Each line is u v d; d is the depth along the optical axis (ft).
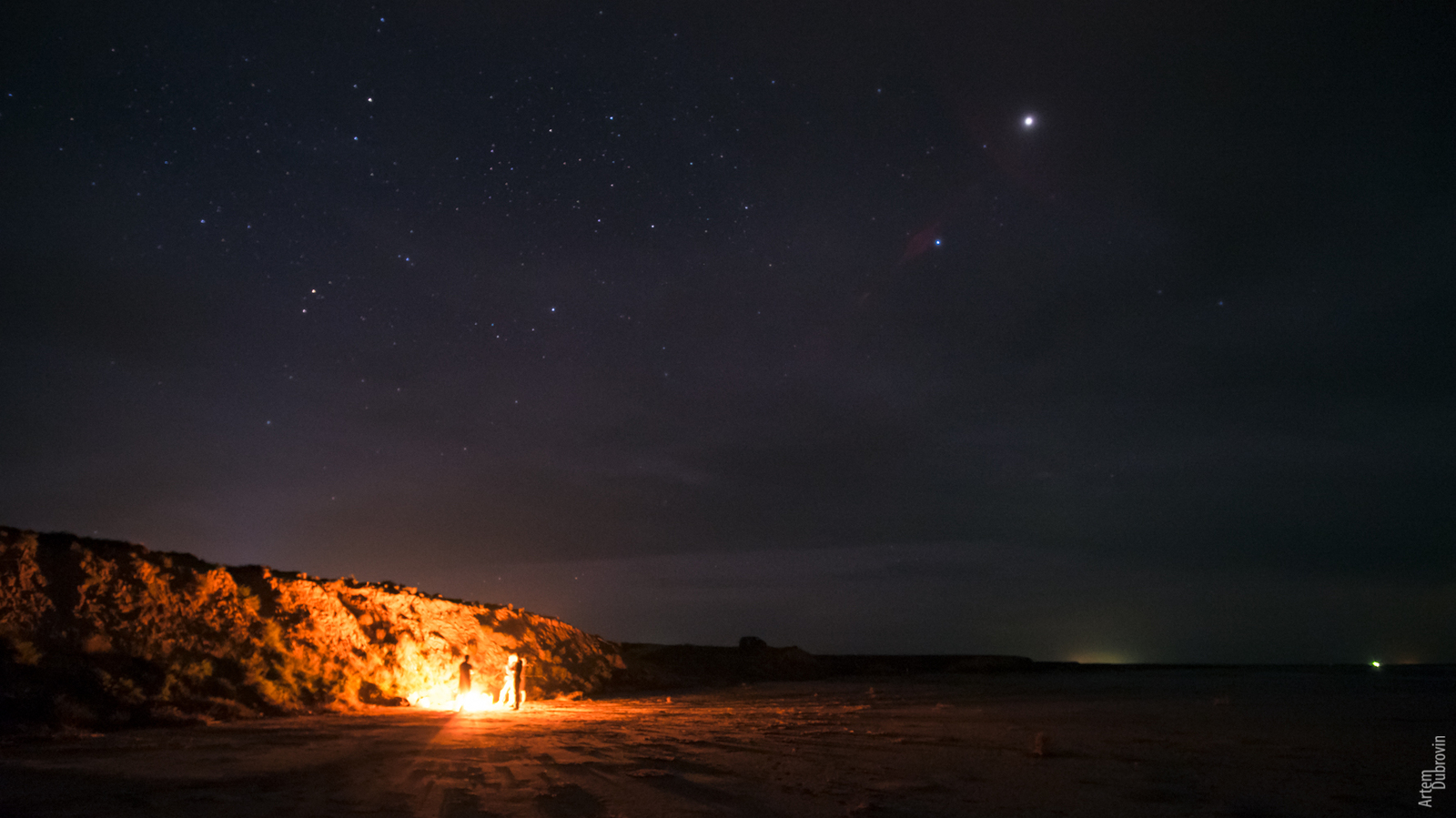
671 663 137.08
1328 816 19.97
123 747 31.32
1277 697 67.10
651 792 22.74
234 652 51.83
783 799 21.74
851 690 98.17
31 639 41.29
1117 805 21.08
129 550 52.08
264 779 24.16
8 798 20.54
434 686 66.64
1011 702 67.31
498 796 21.84
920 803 21.29
